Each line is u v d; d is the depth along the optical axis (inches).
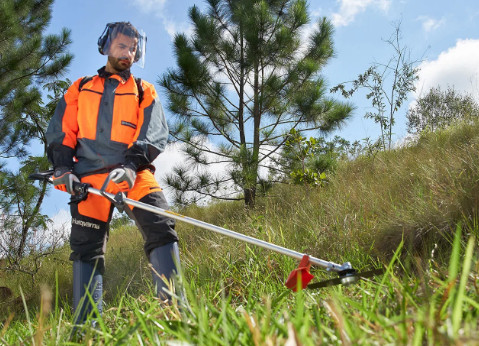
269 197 339.0
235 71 390.0
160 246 102.3
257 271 124.0
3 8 403.2
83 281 99.5
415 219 134.1
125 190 106.4
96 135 107.7
